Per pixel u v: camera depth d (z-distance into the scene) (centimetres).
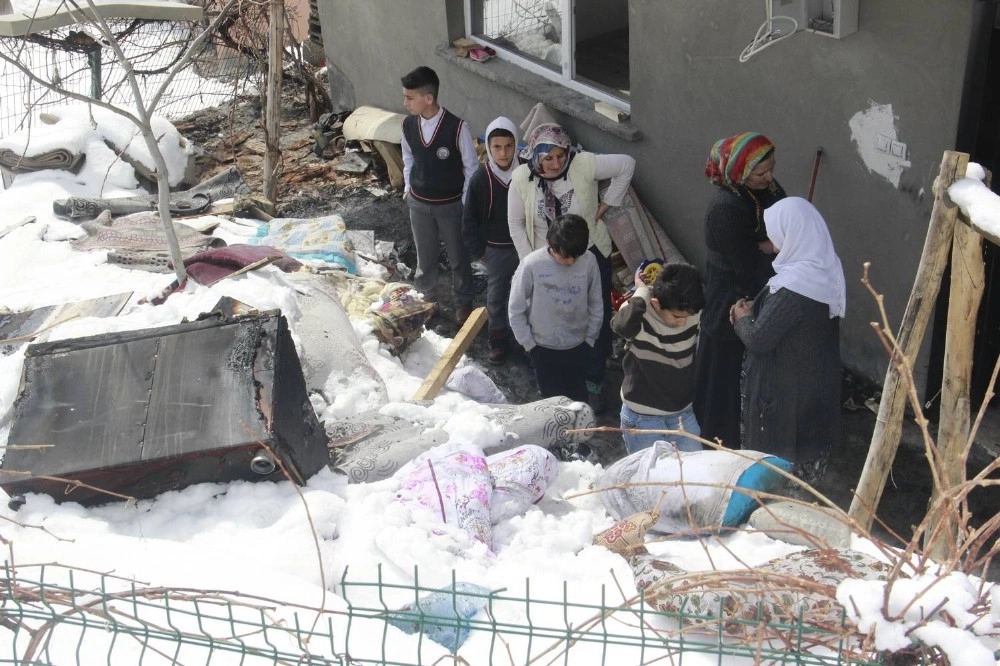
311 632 220
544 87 698
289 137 896
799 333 387
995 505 456
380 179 819
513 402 577
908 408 518
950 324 285
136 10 724
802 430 405
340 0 861
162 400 308
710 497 304
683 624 241
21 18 677
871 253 522
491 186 565
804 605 227
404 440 365
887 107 479
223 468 304
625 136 639
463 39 762
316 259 588
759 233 462
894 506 466
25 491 300
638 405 427
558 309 477
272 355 316
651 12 588
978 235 271
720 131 579
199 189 694
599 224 559
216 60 891
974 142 451
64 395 313
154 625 223
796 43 512
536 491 338
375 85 867
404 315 533
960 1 428
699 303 393
